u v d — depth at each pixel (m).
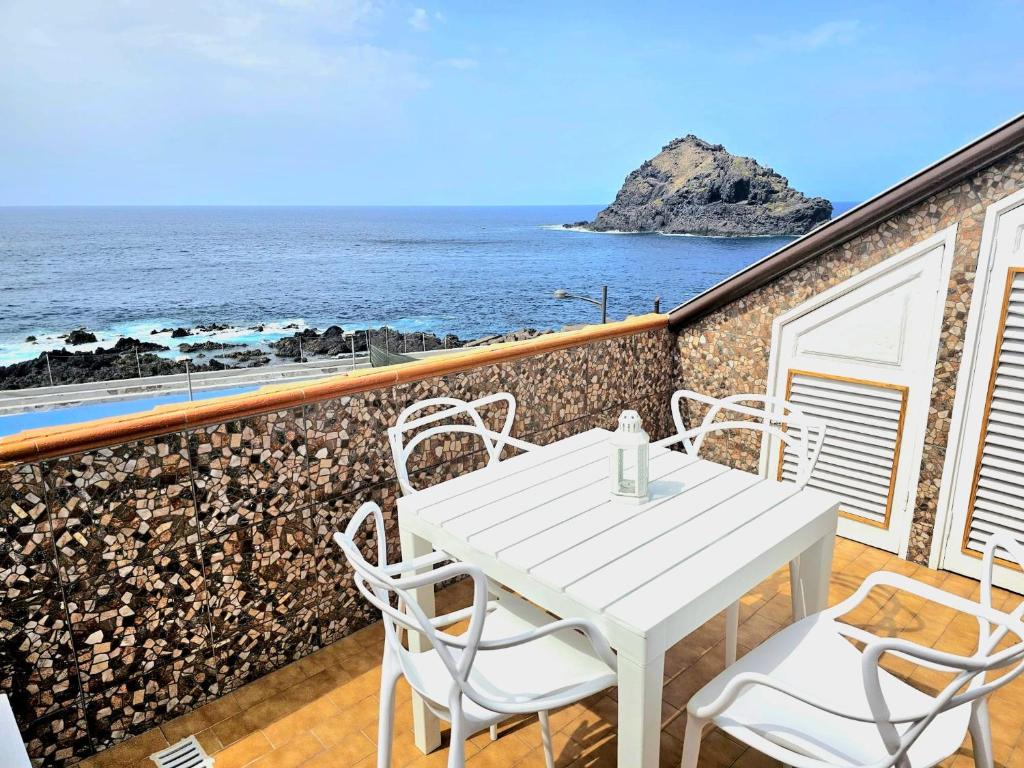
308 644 2.97
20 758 1.68
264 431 2.64
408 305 64.69
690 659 2.90
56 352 45.84
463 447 3.44
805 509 2.18
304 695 2.73
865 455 3.78
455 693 1.68
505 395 3.14
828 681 1.85
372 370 3.08
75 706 2.35
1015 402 3.18
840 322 3.78
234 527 2.63
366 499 3.05
